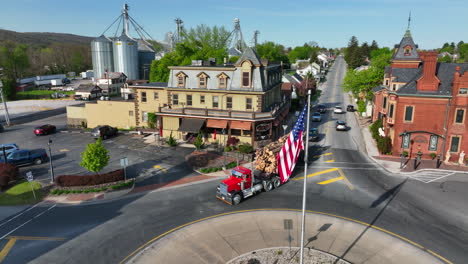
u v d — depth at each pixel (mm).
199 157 37844
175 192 28359
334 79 138375
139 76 121562
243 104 42906
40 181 31203
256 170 32000
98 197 27344
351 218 23328
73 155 39812
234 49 125812
